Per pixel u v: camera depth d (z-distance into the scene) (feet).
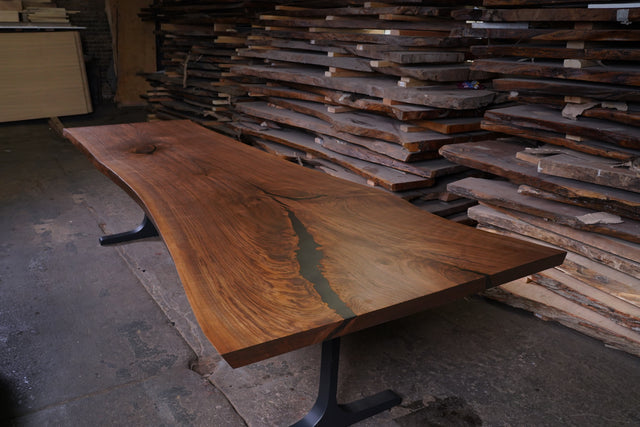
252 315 4.62
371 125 11.64
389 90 11.00
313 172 9.23
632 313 7.95
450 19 12.34
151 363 8.00
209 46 18.44
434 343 8.66
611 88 7.89
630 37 7.49
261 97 17.12
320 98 13.47
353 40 12.21
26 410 6.97
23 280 10.35
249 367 8.00
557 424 6.88
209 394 7.38
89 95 26.68
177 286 10.30
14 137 22.36
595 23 7.93
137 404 7.14
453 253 5.97
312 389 7.55
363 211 7.27
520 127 9.12
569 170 8.00
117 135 11.84
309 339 4.46
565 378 7.78
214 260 5.68
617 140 7.71
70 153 19.84
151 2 28.53
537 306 9.09
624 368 8.00
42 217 13.64
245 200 7.63
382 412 7.09
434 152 11.20
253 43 15.89
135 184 8.30
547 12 8.34
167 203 7.46
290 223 6.79
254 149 10.81
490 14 9.13
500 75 11.62
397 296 4.99
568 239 8.41
